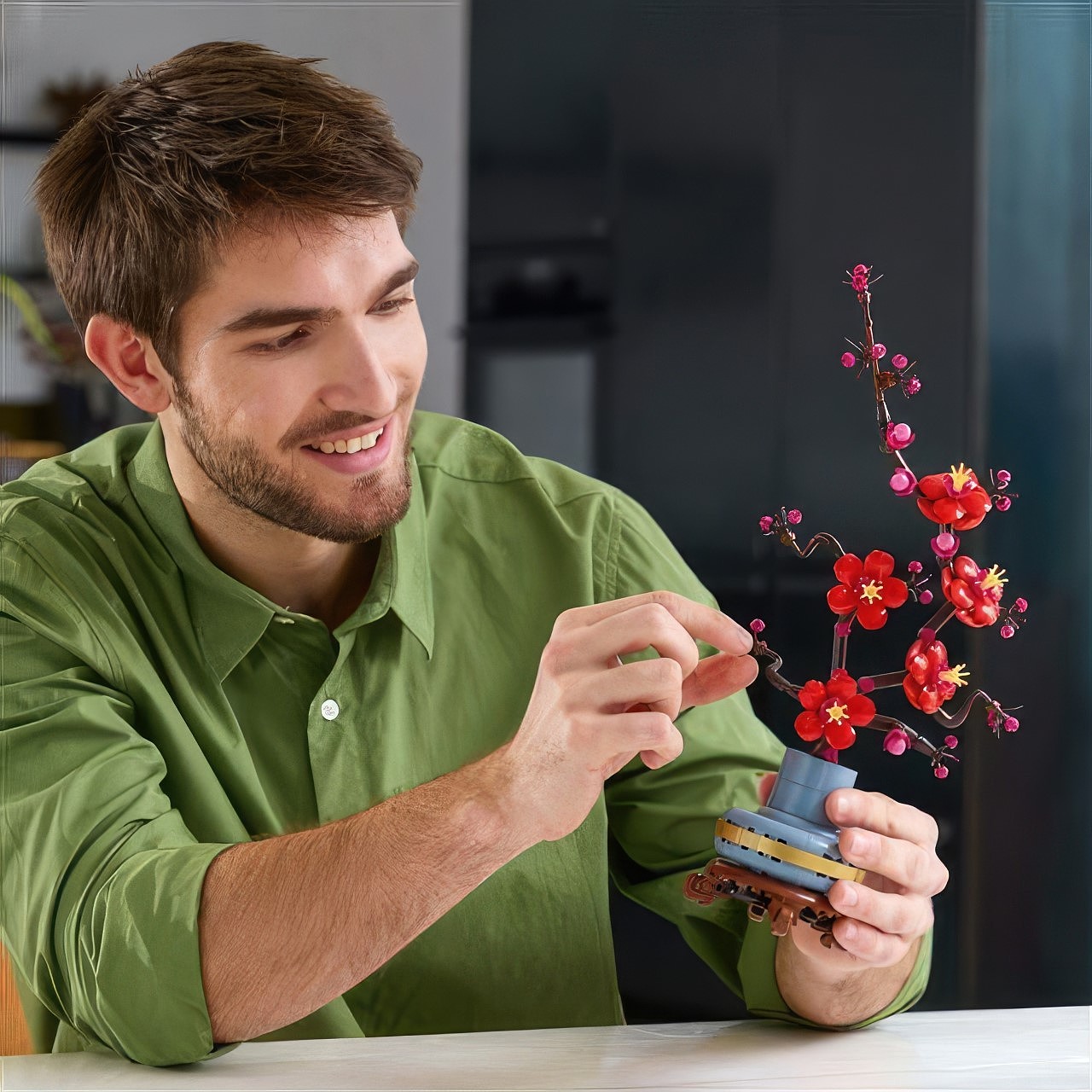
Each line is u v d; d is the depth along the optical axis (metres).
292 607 1.54
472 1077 1.30
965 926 1.96
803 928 1.33
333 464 1.42
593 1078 1.30
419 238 1.97
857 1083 1.29
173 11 1.99
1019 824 1.95
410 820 1.30
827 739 1.30
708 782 1.54
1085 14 1.96
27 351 1.96
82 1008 1.35
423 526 1.57
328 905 1.30
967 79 1.95
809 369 1.95
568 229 1.96
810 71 1.96
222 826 1.47
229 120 1.38
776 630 1.93
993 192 1.96
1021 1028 1.39
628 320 1.96
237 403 1.40
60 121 1.98
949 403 1.95
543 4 1.95
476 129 1.98
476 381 1.98
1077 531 1.96
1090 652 1.96
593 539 1.60
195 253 1.38
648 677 1.27
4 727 1.42
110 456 1.56
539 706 1.29
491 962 1.52
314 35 1.98
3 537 1.49
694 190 1.95
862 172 1.96
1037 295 1.97
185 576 1.51
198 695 1.50
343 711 1.51
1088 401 1.96
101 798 1.38
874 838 1.28
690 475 1.95
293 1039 1.46
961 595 1.28
